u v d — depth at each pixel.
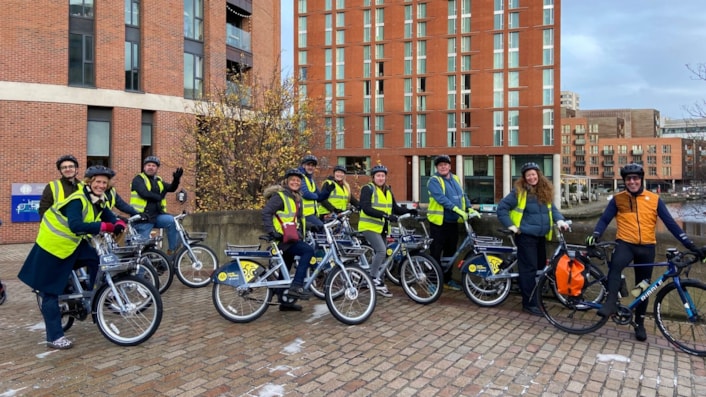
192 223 10.91
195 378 4.26
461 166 57.47
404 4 58.97
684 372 4.41
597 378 4.27
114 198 7.65
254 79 20.38
